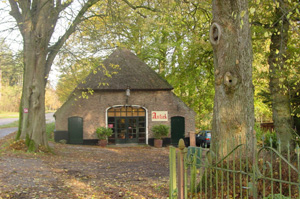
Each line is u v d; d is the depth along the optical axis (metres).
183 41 23.44
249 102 5.60
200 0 11.67
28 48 13.84
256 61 14.62
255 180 3.72
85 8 13.78
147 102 22.83
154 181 8.62
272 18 11.13
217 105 5.77
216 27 5.80
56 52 14.66
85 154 15.48
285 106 10.86
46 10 13.43
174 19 13.59
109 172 10.20
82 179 8.66
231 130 5.50
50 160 12.03
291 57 10.64
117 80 22.44
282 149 10.41
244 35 5.66
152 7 15.12
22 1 13.27
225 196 4.90
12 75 16.22
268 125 24.67
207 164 4.38
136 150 19.50
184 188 4.72
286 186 4.74
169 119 22.95
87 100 22.06
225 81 5.58
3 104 58.31
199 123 32.97
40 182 7.65
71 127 21.80
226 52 5.64
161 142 22.03
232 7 5.64
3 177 7.84
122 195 6.88
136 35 16.48
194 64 17.44
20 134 14.14
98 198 6.55
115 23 13.21
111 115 22.50
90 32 13.56
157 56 26.92
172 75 25.84
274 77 10.62
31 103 13.97
